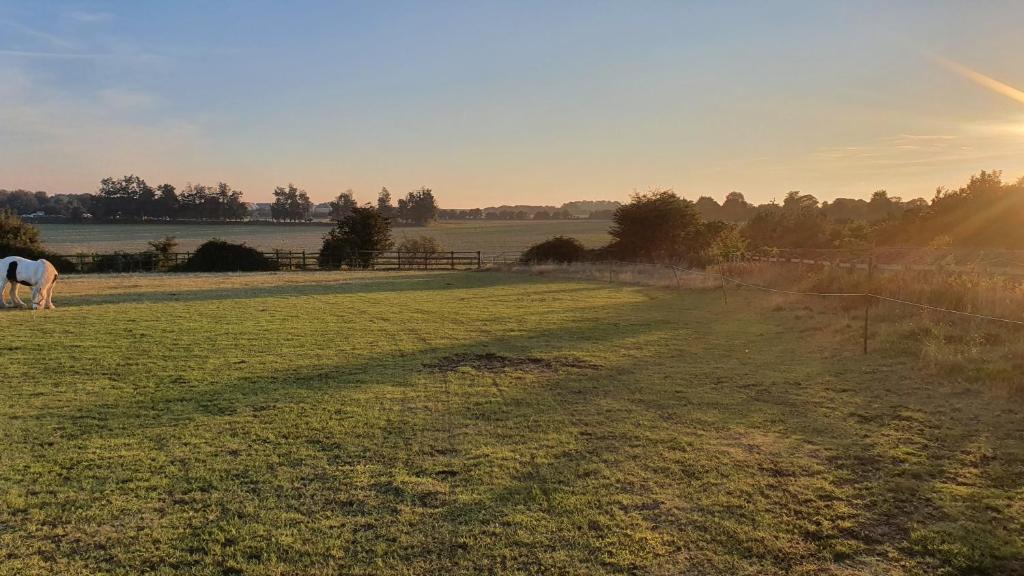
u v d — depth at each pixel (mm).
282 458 5016
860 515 3926
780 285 17625
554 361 8867
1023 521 3799
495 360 8969
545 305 16094
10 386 7398
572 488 4375
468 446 5277
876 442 5246
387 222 41938
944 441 5234
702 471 4668
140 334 11227
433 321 13039
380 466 4828
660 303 16375
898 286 12383
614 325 12359
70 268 30812
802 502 4121
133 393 7090
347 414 6242
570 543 3609
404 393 7074
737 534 3689
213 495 4312
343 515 3998
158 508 4117
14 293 15109
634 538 3654
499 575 3285
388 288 21562
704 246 34750
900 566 3338
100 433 5656
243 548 3588
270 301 17078
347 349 9820
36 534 3762
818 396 6754
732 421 5914
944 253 24922
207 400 6789
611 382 7566
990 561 3359
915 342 8883
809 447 5160
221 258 32969
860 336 9781
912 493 4230
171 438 5516
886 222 42844
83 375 7980
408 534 3740
